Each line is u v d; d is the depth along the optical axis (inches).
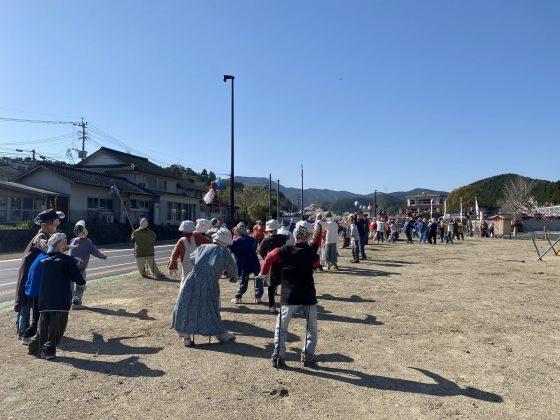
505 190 3388.3
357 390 185.9
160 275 514.9
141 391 184.7
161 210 1916.8
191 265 307.9
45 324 225.0
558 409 168.6
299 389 186.9
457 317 312.8
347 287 438.9
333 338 261.1
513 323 296.2
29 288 242.1
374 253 856.3
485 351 237.8
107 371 207.6
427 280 486.6
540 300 373.7
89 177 1550.2
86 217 1478.8
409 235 1253.1
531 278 503.2
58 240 228.5
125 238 1456.7
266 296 400.5
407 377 200.5
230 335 255.8
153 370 208.7
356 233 673.6
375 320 304.2
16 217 1307.8
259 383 192.9
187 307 240.5
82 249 338.0
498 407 170.1
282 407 170.1
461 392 184.1
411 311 331.9
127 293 405.1
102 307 344.5
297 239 217.3
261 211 2733.8
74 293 339.3
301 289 210.4
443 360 223.5
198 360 222.8
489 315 319.0
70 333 271.0
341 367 213.0
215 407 169.8
